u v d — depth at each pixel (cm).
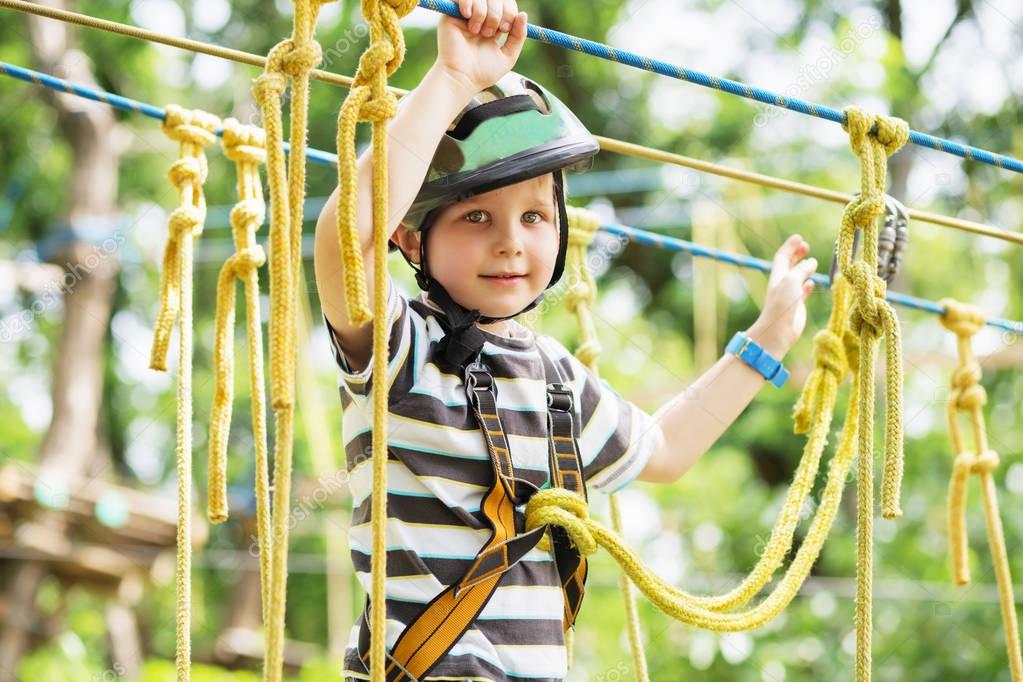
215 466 210
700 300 838
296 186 179
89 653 969
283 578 170
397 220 205
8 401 1059
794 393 852
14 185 1052
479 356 229
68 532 694
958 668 735
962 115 846
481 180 220
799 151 864
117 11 994
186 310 234
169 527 706
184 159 247
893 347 220
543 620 220
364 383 219
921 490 809
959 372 340
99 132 963
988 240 857
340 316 213
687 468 261
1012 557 775
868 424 220
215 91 1024
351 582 893
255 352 213
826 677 743
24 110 1038
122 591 729
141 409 1083
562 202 238
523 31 213
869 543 213
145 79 1015
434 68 210
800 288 272
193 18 993
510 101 227
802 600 784
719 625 232
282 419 172
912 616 761
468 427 223
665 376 873
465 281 226
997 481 825
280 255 175
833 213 848
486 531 219
